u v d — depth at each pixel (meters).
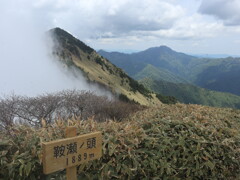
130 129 3.34
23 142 2.61
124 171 2.83
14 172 2.34
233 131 4.21
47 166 2.25
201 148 3.45
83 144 2.50
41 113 7.73
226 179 3.73
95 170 2.79
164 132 3.62
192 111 5.00
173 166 3.27
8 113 7.18
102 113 9.13
